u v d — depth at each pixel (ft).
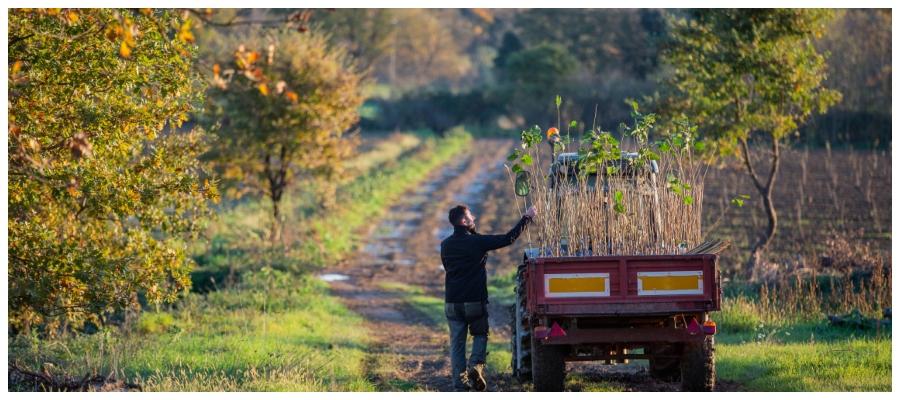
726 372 29.14
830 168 120.37
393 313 56.54
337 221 100.37
